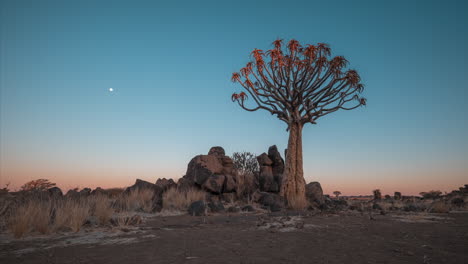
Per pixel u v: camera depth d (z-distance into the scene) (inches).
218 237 232.1
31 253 179.9
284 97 706.2
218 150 864.9
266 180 760.3
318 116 721.0
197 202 466.9
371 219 375.2
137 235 243.3
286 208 579.2
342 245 199.8
